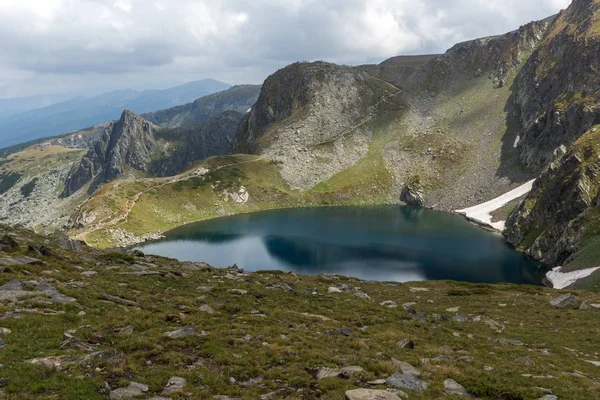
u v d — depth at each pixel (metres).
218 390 17.39
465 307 52.31
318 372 20.67
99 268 40.88
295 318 33.03
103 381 15.91
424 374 21.39
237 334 25.80
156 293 34.97
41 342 19.41
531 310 50.72
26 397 13.90
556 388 20.33
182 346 22.39
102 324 23.64
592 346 35.19
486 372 22.64
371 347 26.91
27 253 39.91
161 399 15.64
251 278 51.78
